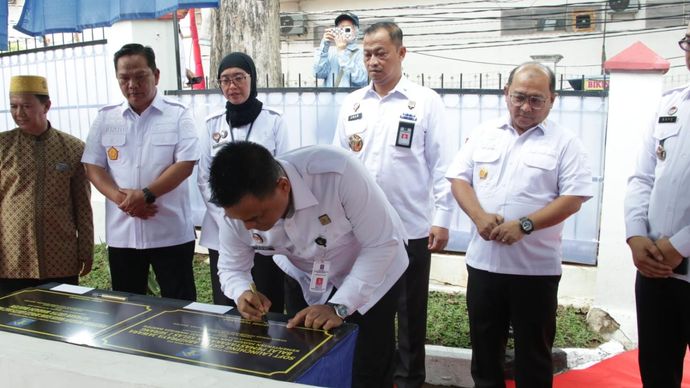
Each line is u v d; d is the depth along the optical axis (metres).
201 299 4.14
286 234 1.82
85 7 3.23
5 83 5.77
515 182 2.41
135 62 2.79
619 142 3.53
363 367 2.05
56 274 2.82
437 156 2.76
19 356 1.19
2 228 2.80
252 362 1.40
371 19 15.45
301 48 16.17
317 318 1.65
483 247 2.49
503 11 14.32
